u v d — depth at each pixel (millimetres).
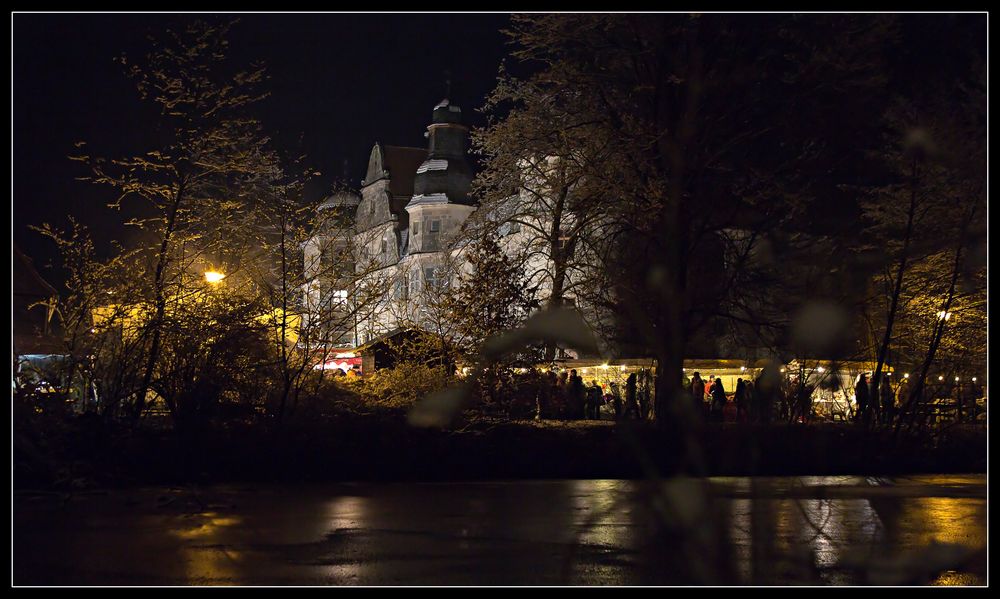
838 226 23750
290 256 19594
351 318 19984
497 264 22312
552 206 28375
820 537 8953
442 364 21953
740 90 24281
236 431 16781
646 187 22906
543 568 7344
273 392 19531
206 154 18453
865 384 22500
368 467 16531
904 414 22922
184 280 18219
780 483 16266
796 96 24078
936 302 23531
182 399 16938
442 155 72375
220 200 18938
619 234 24219
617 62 25453
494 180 28766
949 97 20812
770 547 7715
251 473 15773
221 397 18078
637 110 25125
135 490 13273
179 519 10297
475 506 12094
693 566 5953
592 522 10367
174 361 17391
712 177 24047
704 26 23625
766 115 24688
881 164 24344
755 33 24000
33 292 25609
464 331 21719
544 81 26000
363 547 8453
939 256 21734
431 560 7734
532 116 27484
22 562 7441
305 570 7207
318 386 20375
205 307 18188
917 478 18188
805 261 22281
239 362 18156
